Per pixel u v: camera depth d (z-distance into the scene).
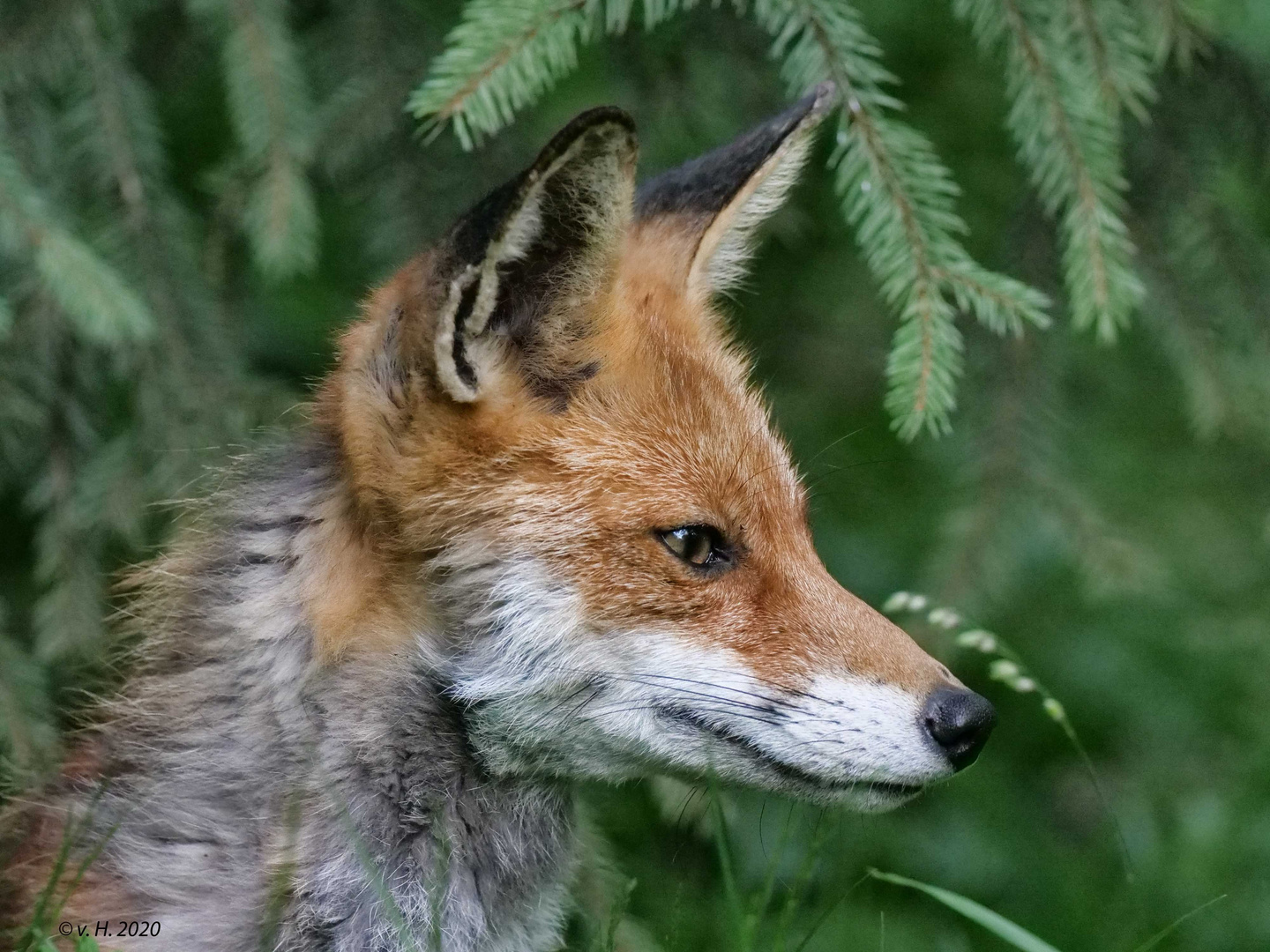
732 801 9.67
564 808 6.96
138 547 8.91
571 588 6.25
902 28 11.48
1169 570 11.43
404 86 9.08
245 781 6.34
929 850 10.65
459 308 5.96
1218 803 10.55
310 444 6.80
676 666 6.28
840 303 12.05
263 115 8.25
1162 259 9.41
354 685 6.33
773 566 6.49
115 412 9.31
